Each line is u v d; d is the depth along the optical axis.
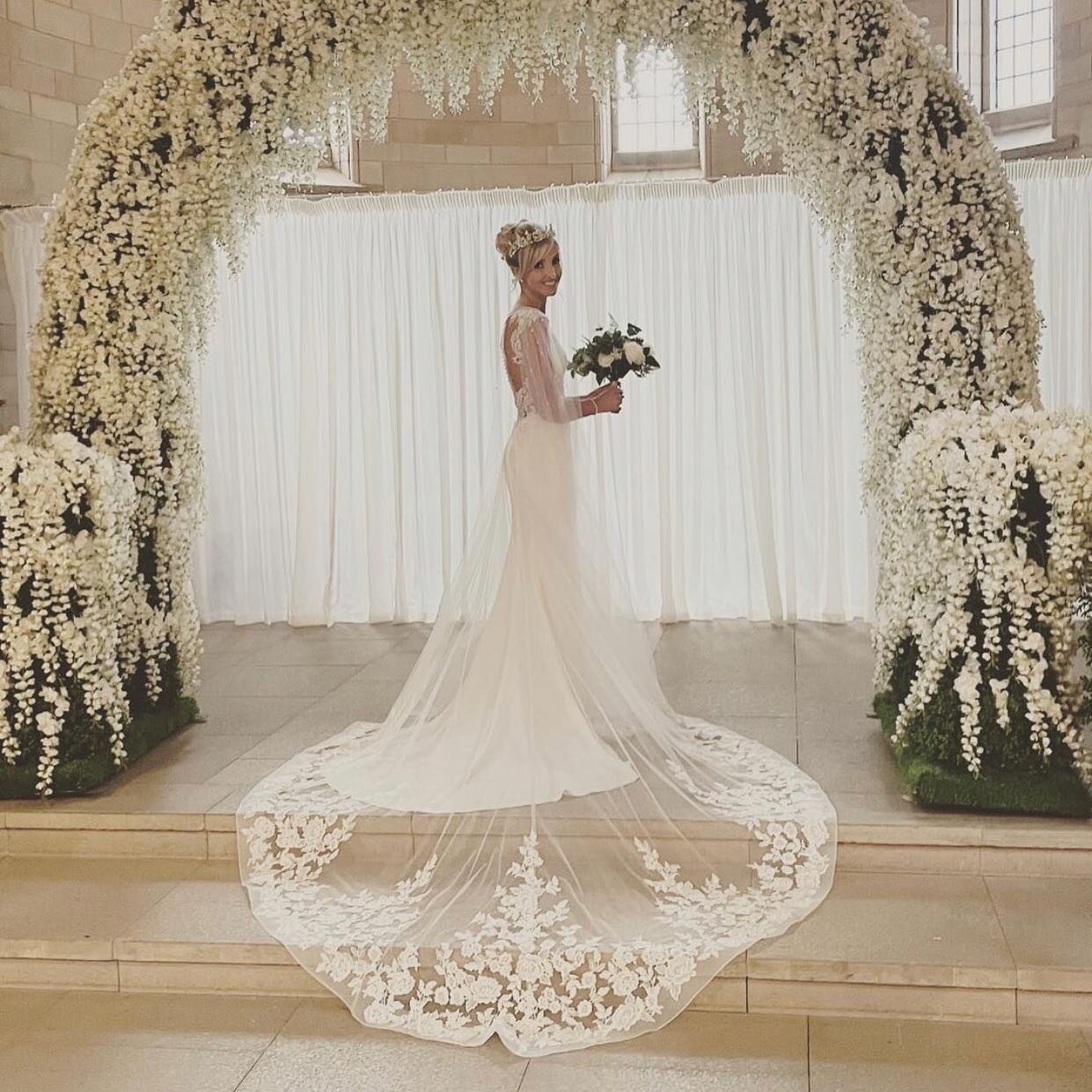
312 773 4.39
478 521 4.50
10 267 7.71
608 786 4.04
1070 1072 2.97
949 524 3.91
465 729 4.30
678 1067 3.05
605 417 7.51
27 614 4.37
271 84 4.67
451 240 7.62
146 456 4.82
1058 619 3.81
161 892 3.83
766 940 3.36
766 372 7.40
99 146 4.71
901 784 4.16
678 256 7.36
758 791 4.03
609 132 9.60
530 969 3.28
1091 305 7.09
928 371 4.44
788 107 4.53
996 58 8.94
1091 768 3.86
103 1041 3.27
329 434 7.76
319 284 7.75
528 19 4.58
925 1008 3.23
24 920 3.66
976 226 4.39
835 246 4.77
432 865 3.75
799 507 7.53
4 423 7.80
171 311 4.81
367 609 8.05
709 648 6.66
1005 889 3.64
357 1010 3.32
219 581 8.09
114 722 4.47
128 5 8.48
